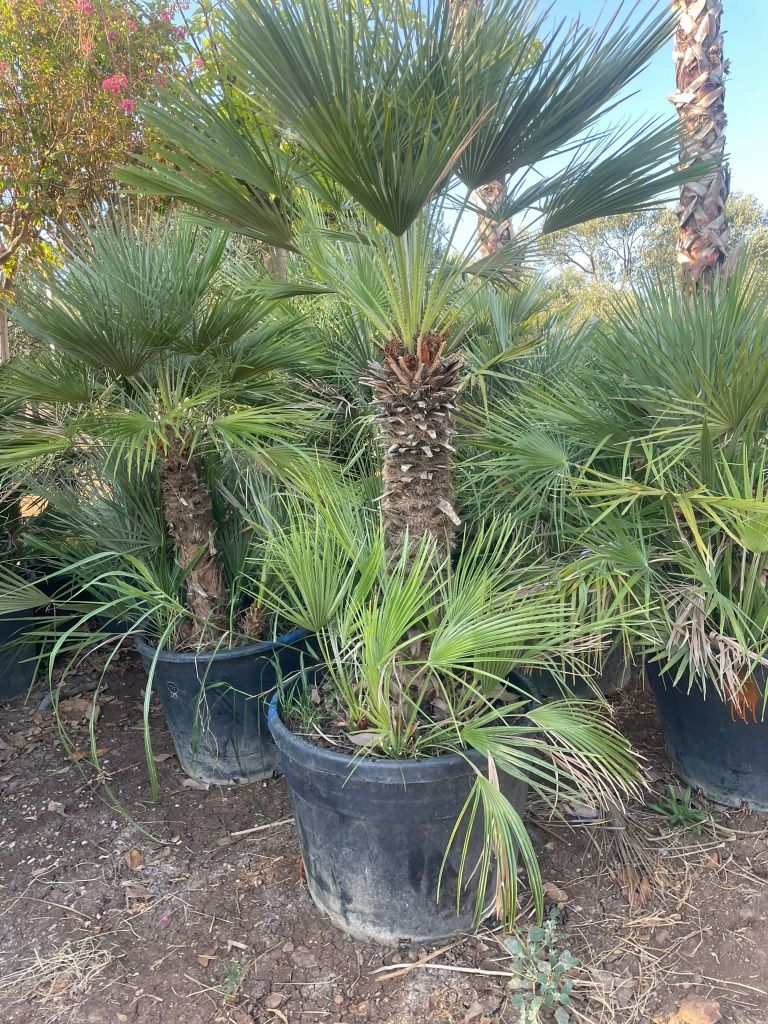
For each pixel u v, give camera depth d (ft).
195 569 8.57
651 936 6.33
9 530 11.31
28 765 9.54
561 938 6.25
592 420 8.13
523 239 7.28
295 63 4.66
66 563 10.27
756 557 7.06
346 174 4.98
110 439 7.54
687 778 8.30
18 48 20.20
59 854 7.79
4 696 11.28
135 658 12.59
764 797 7.74
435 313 6.03
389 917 6.20
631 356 8.17
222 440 8.79
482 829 6.04
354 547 6.75
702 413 7.53
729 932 6.33
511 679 7.19
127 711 10.86
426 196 5.23
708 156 9.75
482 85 5.58
